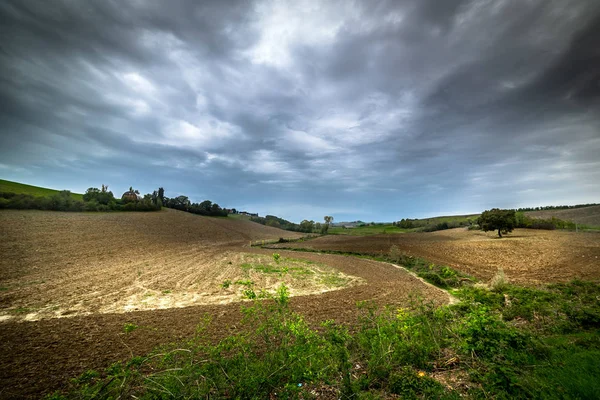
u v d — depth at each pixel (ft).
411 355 20.21
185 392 14.79
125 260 91.86
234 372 16.17
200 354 22.52
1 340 31.30
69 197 190.39
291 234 316.81
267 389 16.02
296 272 87.92
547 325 27.48
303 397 16.22
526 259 98.22
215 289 60.75
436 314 26.35
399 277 81.00
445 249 135.23
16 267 69.67
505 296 39.45
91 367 24.77
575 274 70.85
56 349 28.89
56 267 73.36
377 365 18.89
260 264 103.96
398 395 16.47
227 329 34.47
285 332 19.27
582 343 21.27
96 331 34.35
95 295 52.06
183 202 349.82
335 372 17.89
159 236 161.17
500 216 173.78
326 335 21.35
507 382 15.61
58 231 122.62
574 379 15.23
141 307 46.06
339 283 71.92
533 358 18.58
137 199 264.11
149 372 22.34
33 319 38.73
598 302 33.24
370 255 132.26
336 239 224.94
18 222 126.21
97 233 133.80
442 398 15.15
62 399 15.44
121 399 15.76
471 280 68.95
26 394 20.52
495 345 19.69
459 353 20.94
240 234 260.01
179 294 55.62
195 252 129.49
